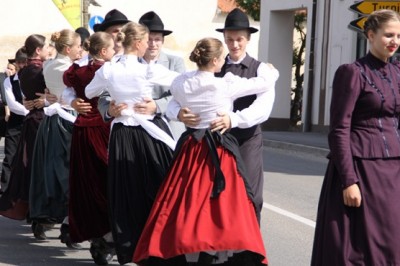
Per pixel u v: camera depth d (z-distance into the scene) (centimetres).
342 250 678
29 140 1126
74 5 2712
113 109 894
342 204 688
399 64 712
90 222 967
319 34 3038
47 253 1045
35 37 1133
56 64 1051
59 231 1191
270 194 1541
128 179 888
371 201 679
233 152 816
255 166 867
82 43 1170
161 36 988
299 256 1037
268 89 846
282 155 2370
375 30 689
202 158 810
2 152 2212
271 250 1069
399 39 688
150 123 890
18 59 1286
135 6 4547
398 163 688
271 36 3338
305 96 3095
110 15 1027
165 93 913
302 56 3575
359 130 692
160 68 895
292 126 3516
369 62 697
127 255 879
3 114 1452
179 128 1016
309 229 1211
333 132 688
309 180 1758
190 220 786
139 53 900
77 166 973
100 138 969
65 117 1057
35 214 1062
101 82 901
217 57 814
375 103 687
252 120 829
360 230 680
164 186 817
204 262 789
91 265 982
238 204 796
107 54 966
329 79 2989
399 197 680
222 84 817
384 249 673
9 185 1138
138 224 884
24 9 4472
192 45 4675
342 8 2909
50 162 1057
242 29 879
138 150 891
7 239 1126
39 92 1123
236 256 812
